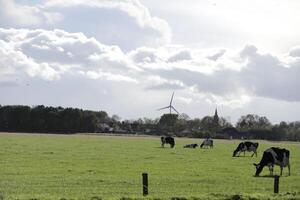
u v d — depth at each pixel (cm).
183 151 8125
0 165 4809
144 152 7456
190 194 2991
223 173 4525
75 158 5866
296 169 5212
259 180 4062
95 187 3384
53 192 3091
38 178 3841
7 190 3159
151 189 3322
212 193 3020
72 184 3522
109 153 6969
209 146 10569
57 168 4656
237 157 6950
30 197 2702
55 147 8250
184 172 4509
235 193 3064
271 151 4488
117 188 3350
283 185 3784
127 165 5094
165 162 5562
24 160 5406
